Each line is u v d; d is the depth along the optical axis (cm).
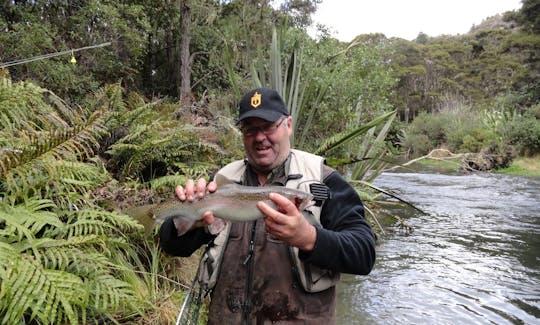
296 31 1195
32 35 851
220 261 215
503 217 1052
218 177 208
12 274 260
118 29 1191
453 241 818
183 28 1573
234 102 1341
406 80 6769
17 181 352
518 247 788
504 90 6141
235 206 195
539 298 547
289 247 207
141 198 451
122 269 350
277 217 170
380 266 661
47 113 461
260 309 207
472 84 7100
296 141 738
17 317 244
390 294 549
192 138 604
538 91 4034
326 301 209
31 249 299
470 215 1070
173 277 435
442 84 6819
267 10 1781
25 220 303
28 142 373
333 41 1216
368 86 1159
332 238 184
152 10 1622
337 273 209
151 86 1916
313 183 204
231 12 1828
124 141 562
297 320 204
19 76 841
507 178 1972
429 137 3372
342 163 702
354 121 1037
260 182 227
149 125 554
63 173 368
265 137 215
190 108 965
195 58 1838
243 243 215
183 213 202
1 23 856
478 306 520
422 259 703
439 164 2712
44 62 847
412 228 895
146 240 421
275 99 218
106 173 468
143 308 350
